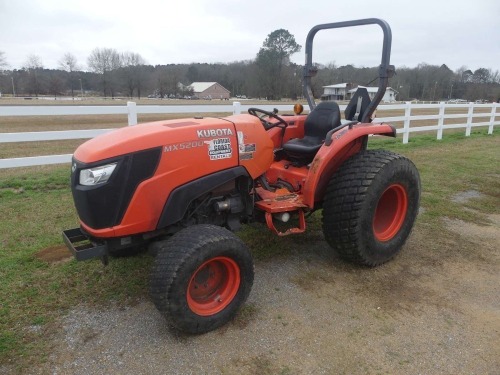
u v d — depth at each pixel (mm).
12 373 2314
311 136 3842
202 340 2619
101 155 2521
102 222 2574
